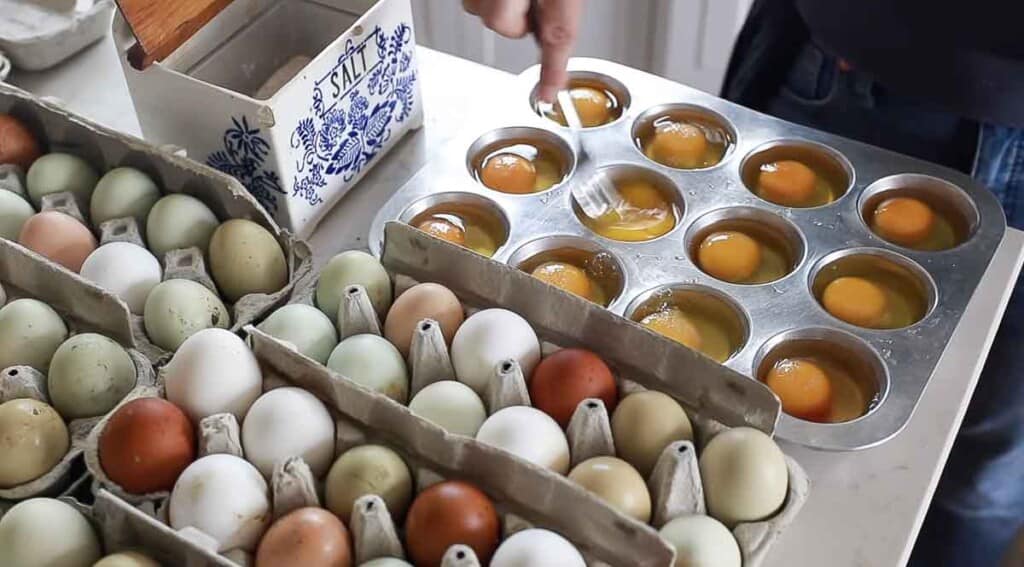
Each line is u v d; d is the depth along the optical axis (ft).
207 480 2.54
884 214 3.25
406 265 2.99
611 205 3.30
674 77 5.73
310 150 3.18
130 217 3.08
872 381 2.97
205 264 3.03
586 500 2.49
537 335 2.88
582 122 3.52
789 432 2.84
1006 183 3.54
